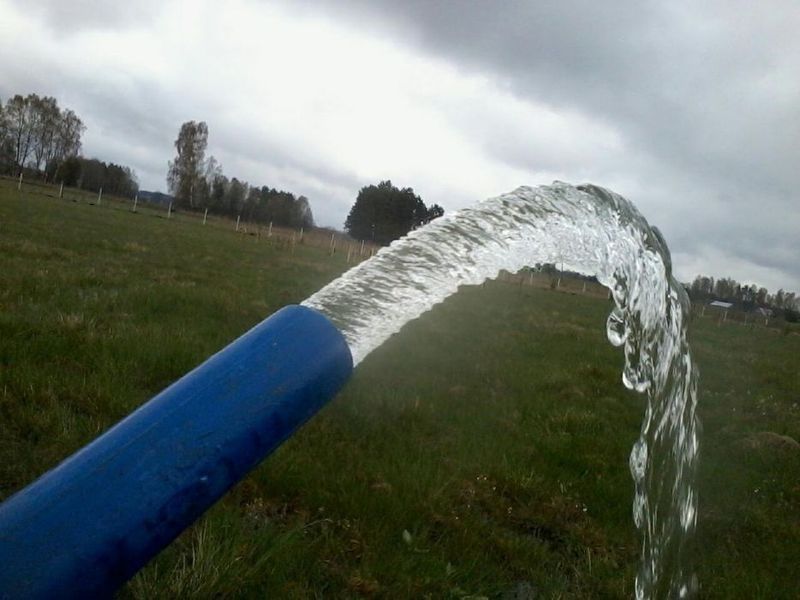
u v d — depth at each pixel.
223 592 3.21
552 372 9.84
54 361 5.93
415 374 8.23
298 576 3.49
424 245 1.48
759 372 14.66
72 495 0.90
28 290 8.90
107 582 0.89
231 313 9.74
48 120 84.12
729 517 5.38
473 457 5.62
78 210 35.47
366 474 4.80
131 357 6.36
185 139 78.00
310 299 1.28
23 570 0.86
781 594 4.17
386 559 3.78
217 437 0.96
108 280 11.09
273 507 4.18
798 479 6.52
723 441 7.75
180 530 0.94
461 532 4.30
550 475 5.57
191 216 64.75
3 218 21.28
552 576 4.09
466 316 15.47
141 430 0.95
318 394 1.06
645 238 2.05
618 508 5.13
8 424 4.61
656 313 2.06
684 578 2.50
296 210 73.75
